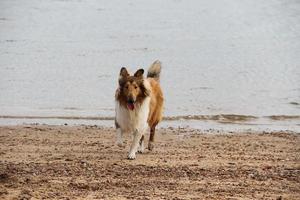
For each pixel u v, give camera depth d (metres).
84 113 21.66
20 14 46.31
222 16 46.88
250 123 20.69
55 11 47.75
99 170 13.23
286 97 24.88
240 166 13.92
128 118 14.44
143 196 11.27
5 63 30.61
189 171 13.27
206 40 37.94
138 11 48.53
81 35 38.91
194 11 49.00
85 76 28.20
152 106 15.05
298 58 32.75
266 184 12.36
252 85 27.03
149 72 15.97
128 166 13.68
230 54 33.81
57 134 17.67
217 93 25.30
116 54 33.25
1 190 11.54
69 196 11.20
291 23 43.88
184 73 29.08
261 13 48.00
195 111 22.30
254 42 37.50
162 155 15.04
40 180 12.29
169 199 11.09
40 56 32.47
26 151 15.20
